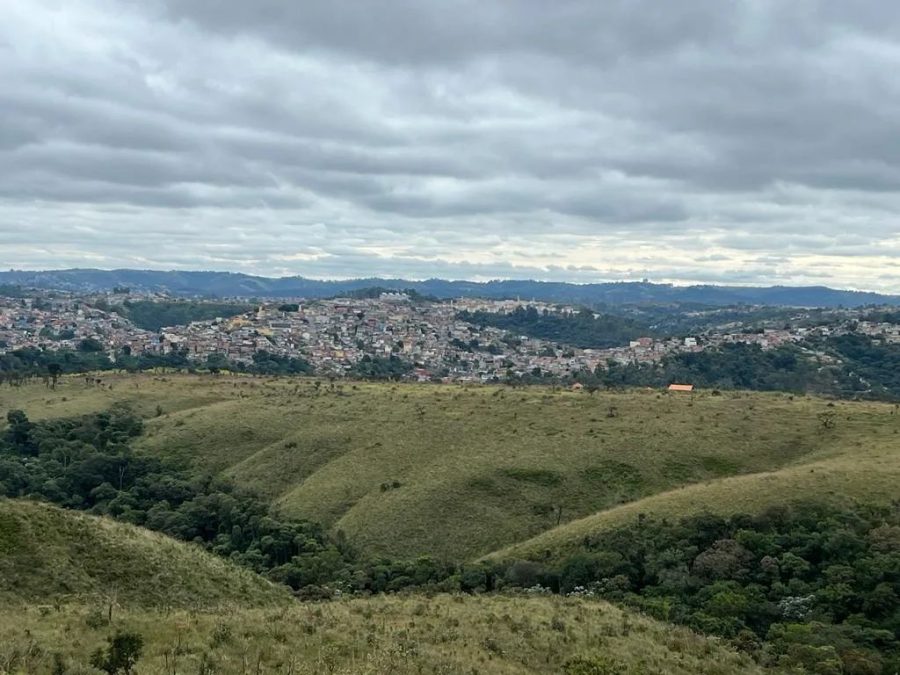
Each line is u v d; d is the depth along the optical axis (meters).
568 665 29.56
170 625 27.61
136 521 83.31
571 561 56.94
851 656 39.66
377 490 83.94
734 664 34.59
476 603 39.31
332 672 24.12
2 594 33.62
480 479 82.12
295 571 64.69
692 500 65.50
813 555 54.41
